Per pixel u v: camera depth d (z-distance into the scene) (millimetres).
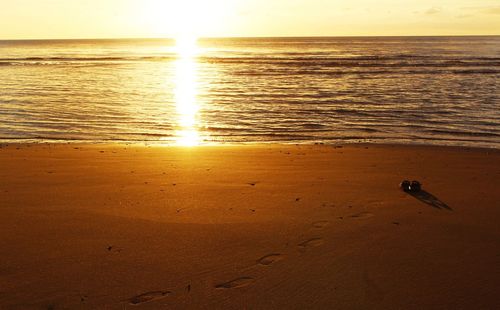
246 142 16250
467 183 9547
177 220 7168
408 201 8211
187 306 4734
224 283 5215
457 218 7328
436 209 7770
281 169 10812
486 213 7574
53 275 5359
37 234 6562
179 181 9547
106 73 45531
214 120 20906
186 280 5270
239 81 37750
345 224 7031
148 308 4691
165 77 41531
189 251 6039
